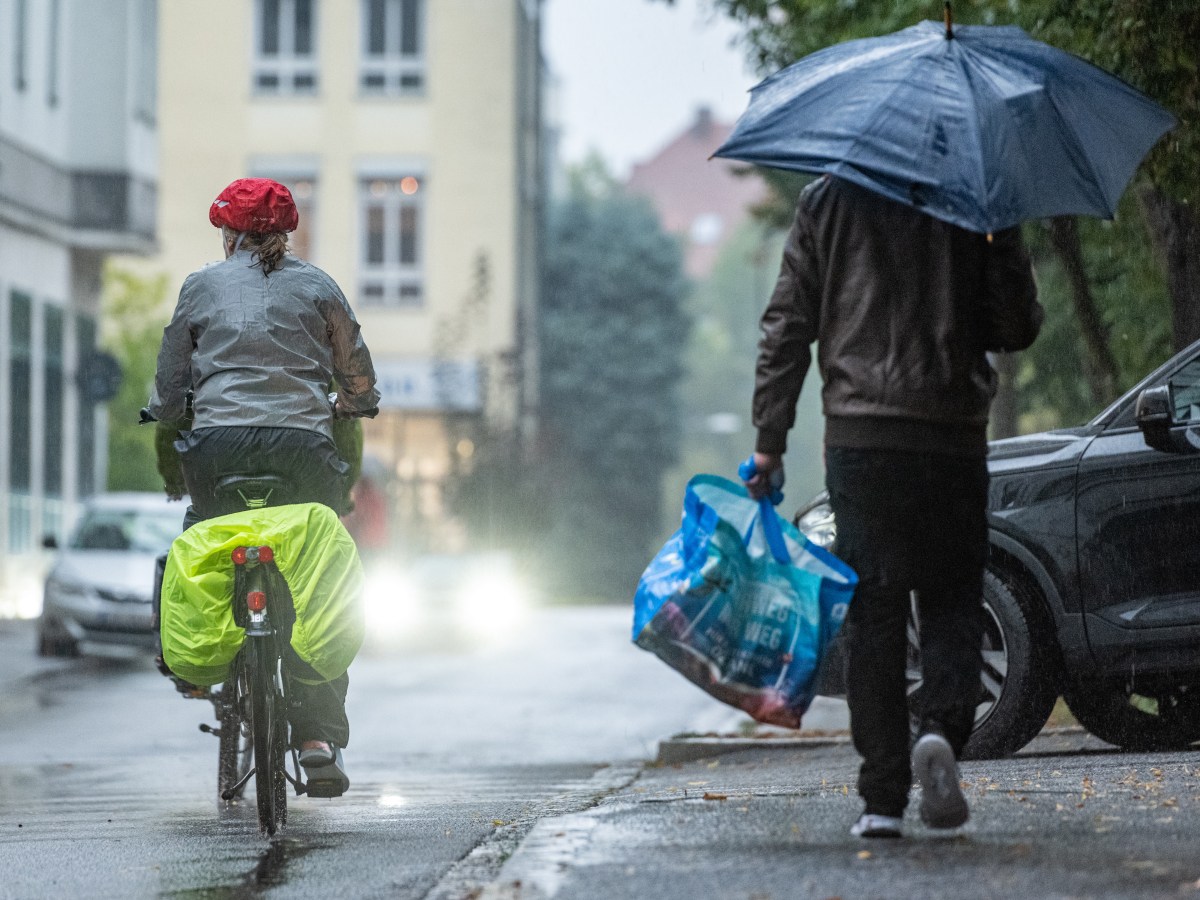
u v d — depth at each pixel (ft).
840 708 109.50
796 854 38.96
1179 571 61.87
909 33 42.37
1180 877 35.78
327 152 341.82
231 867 45.68
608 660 169.17
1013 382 114.21
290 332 50.03
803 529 65.77
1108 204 40.04
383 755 92.99
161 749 94.79
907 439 39.63
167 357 50.70
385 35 342.85
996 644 63.36
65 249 241.14
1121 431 63.21
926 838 40.52
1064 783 50.52
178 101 342.03
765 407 40.52
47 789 74.69
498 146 342.44
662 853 39.83
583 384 496.23
